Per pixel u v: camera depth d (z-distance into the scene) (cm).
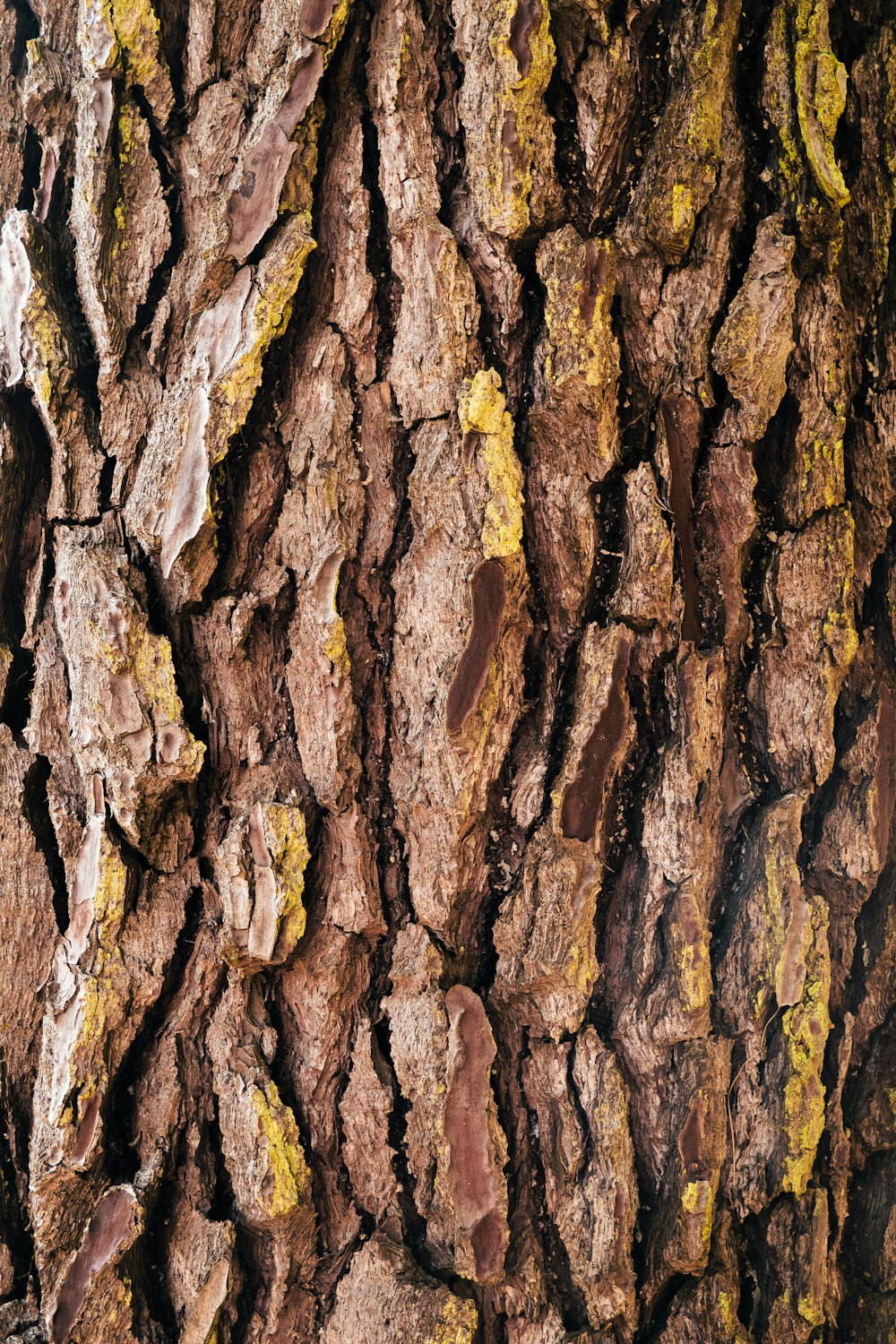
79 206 111
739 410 111
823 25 112
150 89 111
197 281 110
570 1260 110
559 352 109
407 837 110
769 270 111
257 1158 108
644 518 110
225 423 109
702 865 111
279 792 110
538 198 109
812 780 113
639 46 110
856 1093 116
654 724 112
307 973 110
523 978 110
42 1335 108
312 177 110
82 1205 109
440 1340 108
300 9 109
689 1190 110
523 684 111
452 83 110
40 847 111
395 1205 110
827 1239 113
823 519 113
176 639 110
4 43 114
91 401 112
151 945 110
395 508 110
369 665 111
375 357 110
